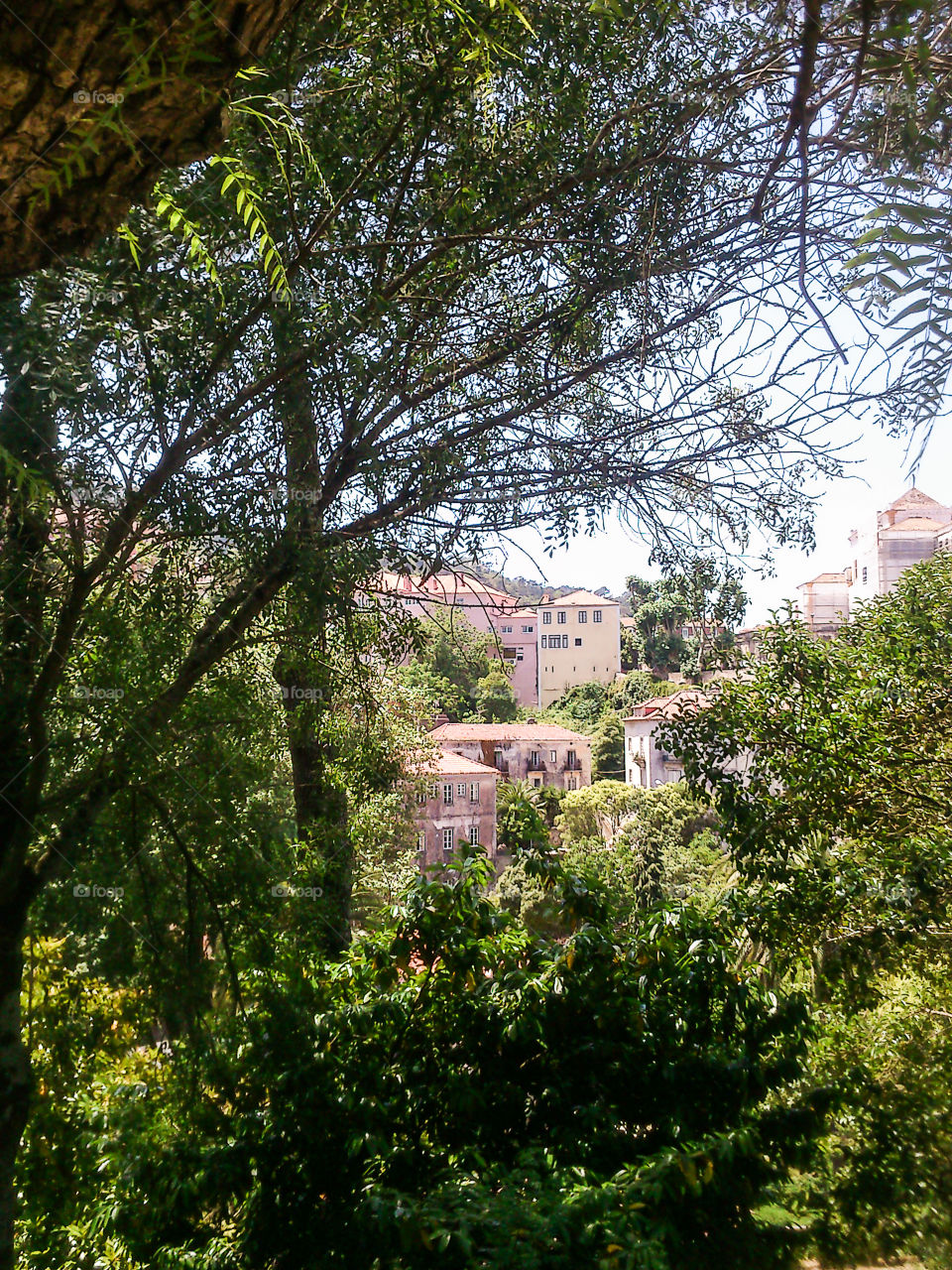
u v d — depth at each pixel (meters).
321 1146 3.74
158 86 1.53
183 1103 3.95
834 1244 3.54
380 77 3.78
